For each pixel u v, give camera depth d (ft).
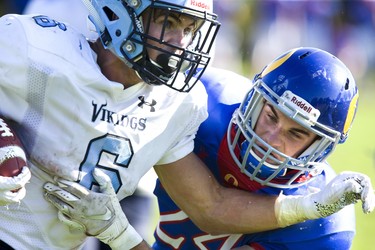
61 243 39.65
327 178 44.39
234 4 149.28
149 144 39.68
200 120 41.73
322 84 40.91
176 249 47.01
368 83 156.25
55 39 37.22
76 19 55.11
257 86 41.91
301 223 42.88
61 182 37.99
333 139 41.65
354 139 110.73
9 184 35.24
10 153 35.68
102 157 38.52
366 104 140.67
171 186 42.73
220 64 149.28
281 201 42.06
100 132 38.09
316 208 40.78
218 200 42.91
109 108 38.22
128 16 37.27
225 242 45.16
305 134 41.27
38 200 38.47
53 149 37.76
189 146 42.04
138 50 37.50
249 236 44.21
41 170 38.14
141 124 39.19
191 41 38.27
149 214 55.11
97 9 38.32
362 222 74.08
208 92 45.62
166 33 37.40
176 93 40.24
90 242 52.49
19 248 38.55
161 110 39.78
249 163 42.47
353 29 159.22
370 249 66.44
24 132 37.73
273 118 41.37
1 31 36.86
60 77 36.78
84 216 38.14
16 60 36.42
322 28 157.89
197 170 42.34
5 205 36.29
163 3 36.76
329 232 42.96
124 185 39.68
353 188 39.75
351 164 94.89
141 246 40.45
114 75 38.75
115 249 39.91
